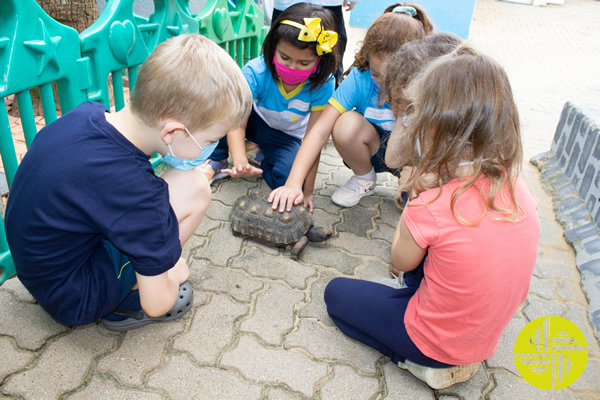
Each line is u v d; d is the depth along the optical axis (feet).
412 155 4.06
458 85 3.51
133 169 3.64
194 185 4.69
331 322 5.33
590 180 7.55
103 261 4.24
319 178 8.70
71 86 5.30
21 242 3.83
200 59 3.54
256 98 7.37
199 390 4.34
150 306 4.22
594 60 24.52
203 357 4.70
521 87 18.03
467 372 4.57
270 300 5.55
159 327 5.00
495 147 3.55
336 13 8.84
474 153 3.61
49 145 3.61
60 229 3.70
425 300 4.30
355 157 7.32
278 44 6.08
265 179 8.02
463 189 3.67
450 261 3.85
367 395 4.49
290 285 5.83
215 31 8.02
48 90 5.17
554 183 8.78
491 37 29.55
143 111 3.54
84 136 3.56
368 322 4.75
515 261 3.85
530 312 5.75
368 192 7.89
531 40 29.30
